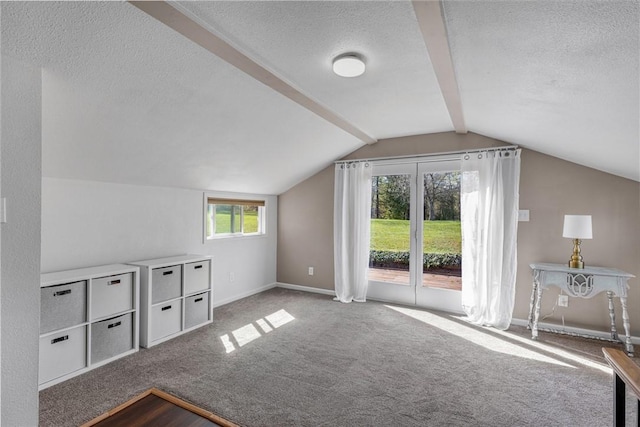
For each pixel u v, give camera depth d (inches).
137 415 72.1
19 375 66.4
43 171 100.7
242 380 93.9
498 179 140.9
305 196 201.2
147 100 89.0
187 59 78.7
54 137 89.1
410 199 168.9
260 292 196.5
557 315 135.5
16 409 66.1
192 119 104.5
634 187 123.6
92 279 100.0
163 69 79.8
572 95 77.1
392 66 87.4
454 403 83.8
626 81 62.7
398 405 82.8
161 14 61.4
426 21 62.1
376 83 99.1
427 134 162.4
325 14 64.3
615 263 126.3
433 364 105.0
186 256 144.7
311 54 80.9
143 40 69.1
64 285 93.4
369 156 177.8
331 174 192.4
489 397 86.5
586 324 130.7
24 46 62.5
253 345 118.6
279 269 211.6
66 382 91.1
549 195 136.9
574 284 120.6
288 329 135.0
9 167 64.2
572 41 56.5
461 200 150.7
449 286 159.5
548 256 137.0
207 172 143.6
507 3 51.2
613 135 90.7
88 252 115.4
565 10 49.1
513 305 137.6
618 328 126.0
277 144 142.9
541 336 128.4
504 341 123.6
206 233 163.6
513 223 137.9
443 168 160.2
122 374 96.3
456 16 59.7
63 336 92.8
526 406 82.5
